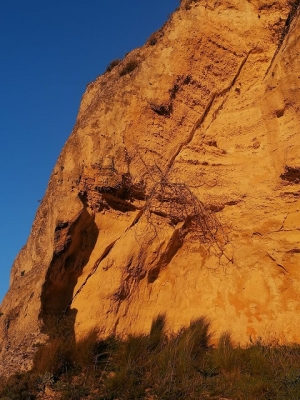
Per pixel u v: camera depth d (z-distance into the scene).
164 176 10.27
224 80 11.05
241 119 10.74
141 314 9.65
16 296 11.15
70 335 9.10
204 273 9.92
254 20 11.23
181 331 9.15
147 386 7.51
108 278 9.65
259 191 9.98
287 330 8.84
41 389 7.70
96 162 9.93
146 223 10.05
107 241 9.98
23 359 8.59
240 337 9.02
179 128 10.66
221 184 10.34
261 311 9.17
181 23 11.28
